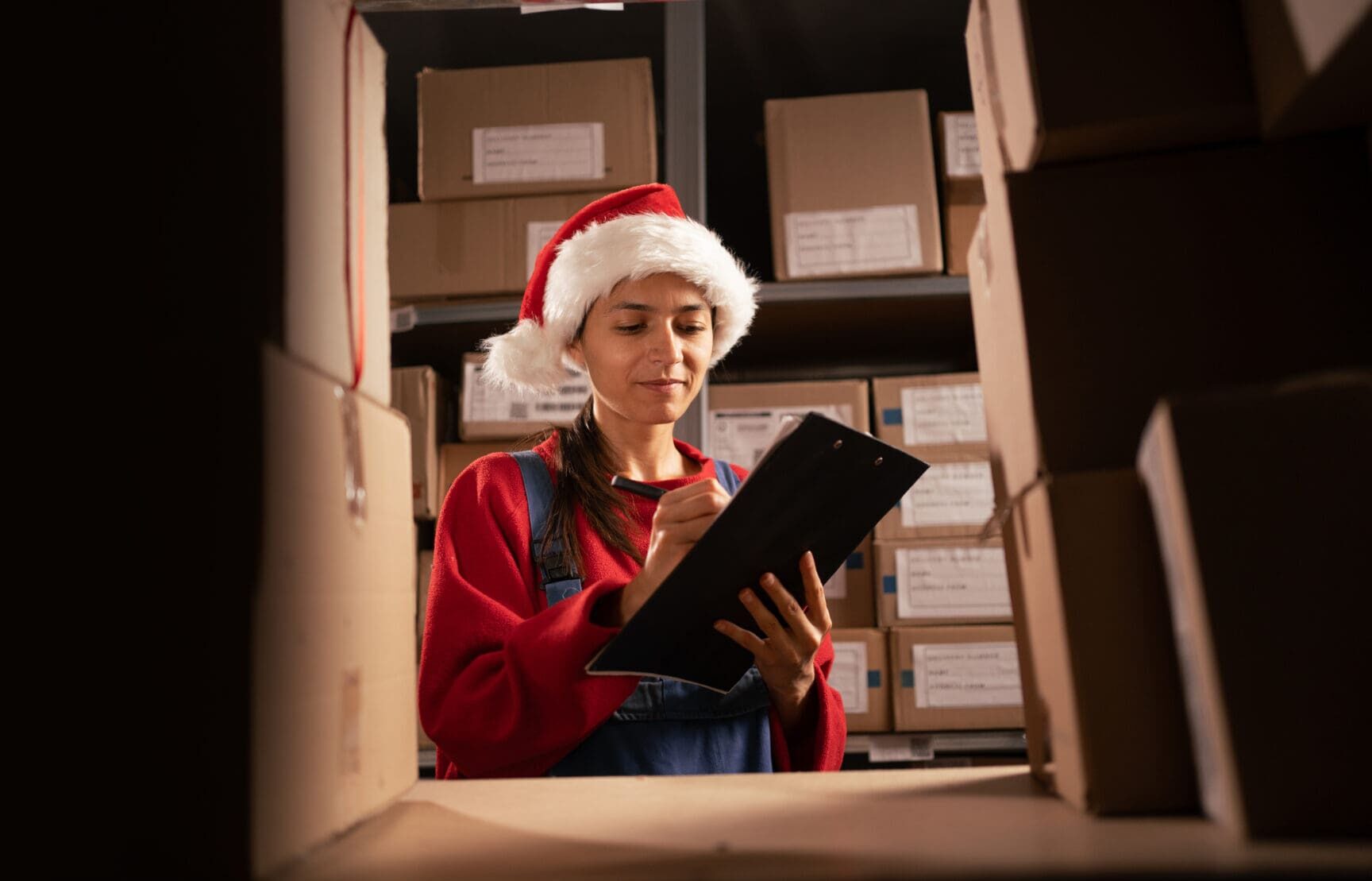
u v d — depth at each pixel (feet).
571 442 4.57
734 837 1.68
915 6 7.08
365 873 1.54
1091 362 1.95
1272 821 1.41
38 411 1.52
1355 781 1.39
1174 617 1.70
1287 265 1.93
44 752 1.47
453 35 7.40
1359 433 1.46
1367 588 1.43
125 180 1.63
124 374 1.54
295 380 1.74
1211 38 1.89
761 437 6.42
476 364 6.39
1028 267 1.99
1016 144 2.05
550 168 6.36
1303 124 1.86
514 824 1.90
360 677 1.98
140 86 1.68
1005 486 2.32
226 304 1.68
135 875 1.45
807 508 3.22
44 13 1.64
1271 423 1.48
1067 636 1.77
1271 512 1.46
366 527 2.07
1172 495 1.53
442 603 4.12
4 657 1.48
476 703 3.73
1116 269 1.97
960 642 6.16
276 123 1.80
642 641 3.19
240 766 1.48
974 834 1.61
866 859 1.44
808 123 6.51
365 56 2.34
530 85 6.45
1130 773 1.72
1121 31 1.91
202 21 1.75
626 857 1.55
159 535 1.51
